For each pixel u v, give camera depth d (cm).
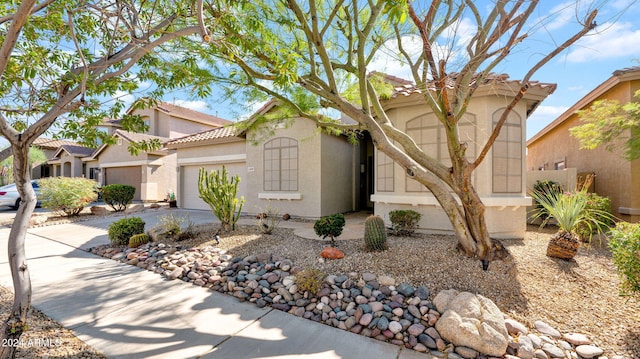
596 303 421
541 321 381
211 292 484
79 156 2433
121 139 1986
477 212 519
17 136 295
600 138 852
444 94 450
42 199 1248
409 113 849
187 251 666
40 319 384
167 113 2159
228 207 846
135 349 324
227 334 359
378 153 938
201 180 857
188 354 317
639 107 734
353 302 423
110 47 334
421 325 371
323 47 531
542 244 689
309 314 409
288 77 420
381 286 454
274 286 482
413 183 835
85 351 318
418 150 558
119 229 760
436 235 779
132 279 538
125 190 1481
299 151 1191
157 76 479
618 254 399
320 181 1152
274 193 1232
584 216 625
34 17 363
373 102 605
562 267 524
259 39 480
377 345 343
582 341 344
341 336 360
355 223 1029
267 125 980
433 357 322
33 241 838
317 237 772
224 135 1412
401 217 756
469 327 340
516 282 465
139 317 397
